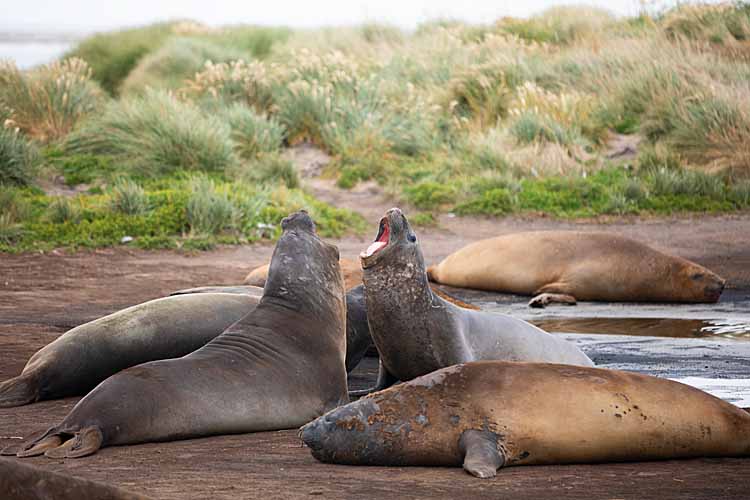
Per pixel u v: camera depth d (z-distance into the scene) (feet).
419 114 185.26
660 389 39.52
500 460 37.09
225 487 33.73
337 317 51.62
